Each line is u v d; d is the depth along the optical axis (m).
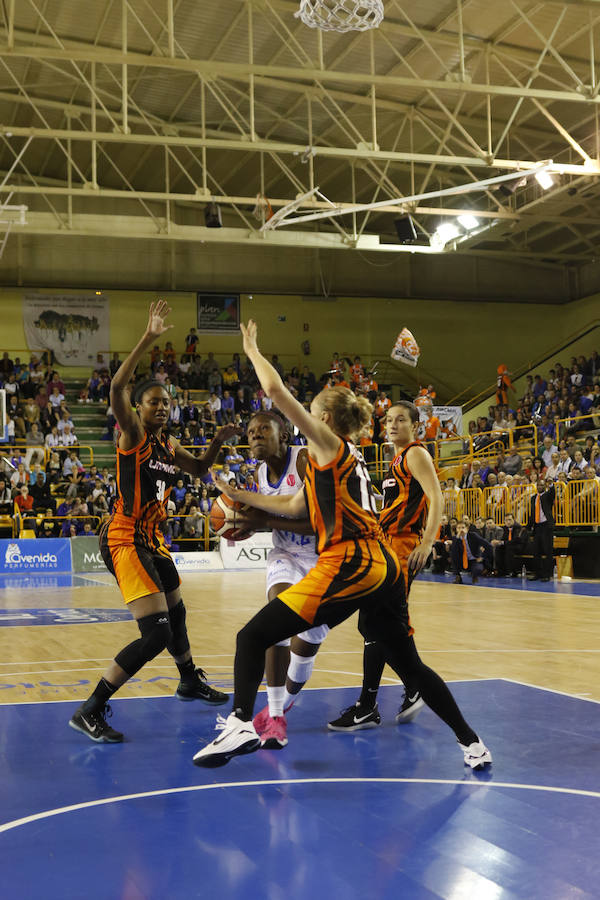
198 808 3.20
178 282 28.94
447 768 3.73
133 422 4.32
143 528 4.50
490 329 30.91
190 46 19.66
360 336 30.19
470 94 20.41
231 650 7.44
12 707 5.09
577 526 16.11
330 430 3.54
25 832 2.95
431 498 4.12
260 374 3.34
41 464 22.41
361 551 3.46
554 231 27.50
